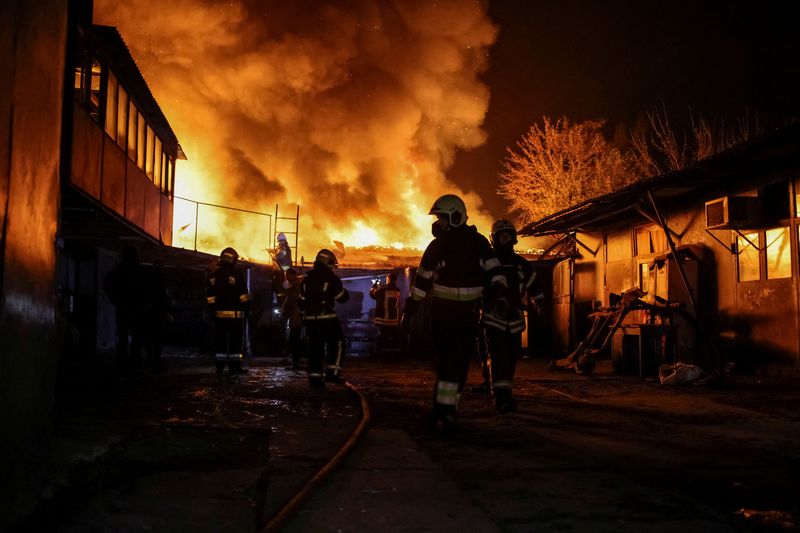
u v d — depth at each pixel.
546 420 6.17
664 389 8.93
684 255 12.41
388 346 15.55
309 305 8.70
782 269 10.48
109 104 13.15
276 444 4.78
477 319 5.68
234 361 10.05
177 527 2.92
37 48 2.98
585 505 3.34
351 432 5.32
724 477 4.03
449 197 5.66
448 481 3.76
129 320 9.41
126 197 14.47
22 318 2.79
